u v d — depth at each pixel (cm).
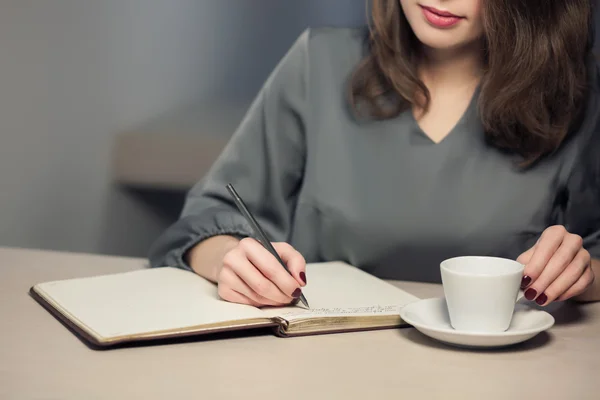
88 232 275
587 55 132
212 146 274
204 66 298
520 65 120
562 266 96
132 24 277
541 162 128
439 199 128
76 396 72
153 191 285
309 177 136
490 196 127
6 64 249
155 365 80
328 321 91
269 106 141
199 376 78
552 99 125
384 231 130
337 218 132
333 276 113
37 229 264
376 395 74
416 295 112
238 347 86
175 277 109
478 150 128
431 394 74
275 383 76
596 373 80
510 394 75
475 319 87
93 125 274
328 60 139
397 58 129
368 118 133
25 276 115
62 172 268
